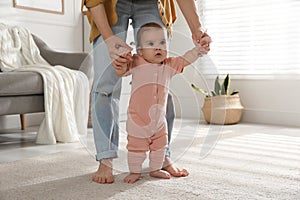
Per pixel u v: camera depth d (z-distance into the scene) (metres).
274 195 1.33
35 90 2.38
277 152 2.13
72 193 1.36
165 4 1.62
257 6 3.57
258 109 3.55
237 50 3.69
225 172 1.66
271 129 3.08
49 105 2.44
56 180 1.54
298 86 3.34
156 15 1.58
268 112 3.49
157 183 1.48
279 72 3.46
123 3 1.58
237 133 2.84
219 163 1.83
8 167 1.77
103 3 1.52
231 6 3.71
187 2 1.68
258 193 1.35
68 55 2.90
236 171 1.68
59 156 2.02
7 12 3.14
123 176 1.60
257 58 3.58
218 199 1.28
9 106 2.25
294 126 3.29
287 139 2.58
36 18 3.39
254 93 3.58
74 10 3.77
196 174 1.62
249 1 3.61
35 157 2.00
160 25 1.54
